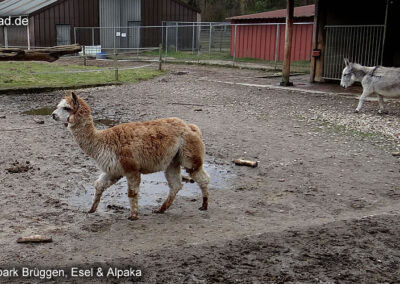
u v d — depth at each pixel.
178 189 5.91
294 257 4.68
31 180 7.04
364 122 11.62
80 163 7.96
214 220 5.69
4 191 6.53
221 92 16.66
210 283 4.15
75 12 33.38
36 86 16.25
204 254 4.71
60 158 8.22
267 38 29.80
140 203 6.29
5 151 8.52
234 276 4.28
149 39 35.47
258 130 10.73
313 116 12.44
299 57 28.23
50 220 5.59
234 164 8.13
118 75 21.06
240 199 6.49
